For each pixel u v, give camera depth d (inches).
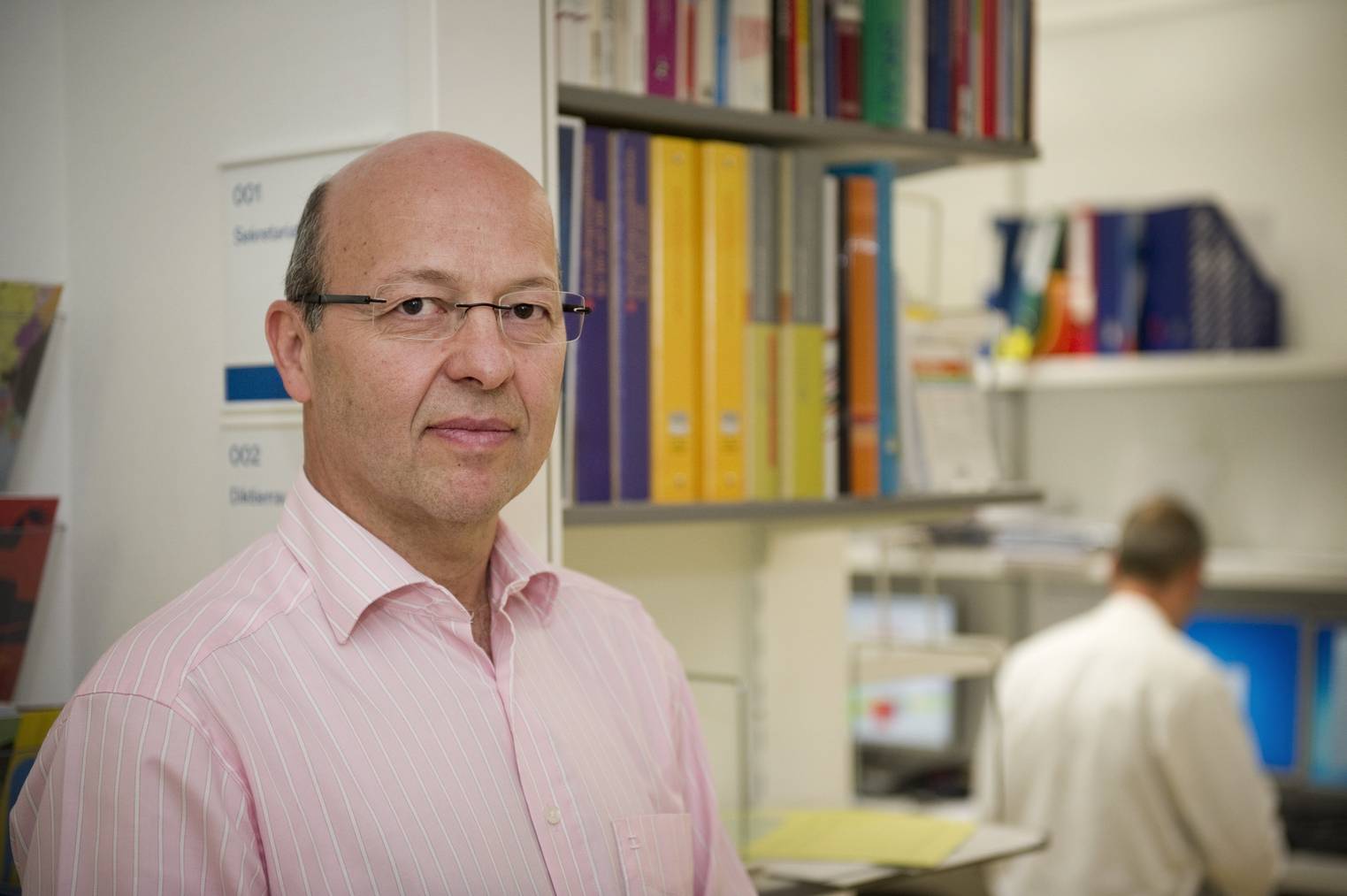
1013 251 149.3
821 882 63.6
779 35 71.3
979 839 71.4
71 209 67.6
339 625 44.3
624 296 64.2
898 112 76.7
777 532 85.4
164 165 63.7
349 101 57.7
